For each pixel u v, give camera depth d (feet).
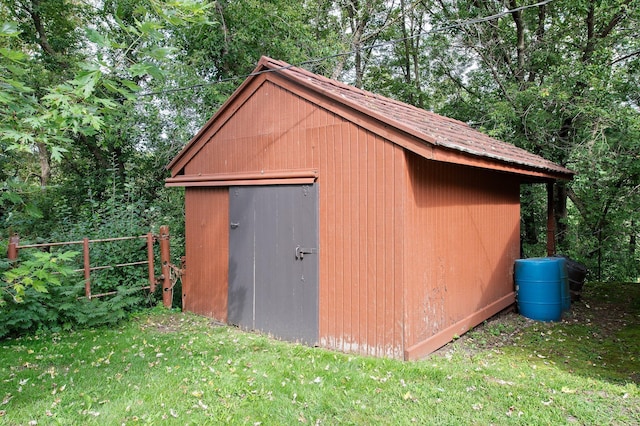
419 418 10.07
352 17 50.44
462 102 43.21
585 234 36.52
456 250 17.84
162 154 36.60
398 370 13.01
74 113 9.23
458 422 9.86
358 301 15.14
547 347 16.62
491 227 21.54
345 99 15.03
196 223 22.04
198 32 37.78
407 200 14.24
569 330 18.97
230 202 19.97
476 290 19.63
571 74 31.19
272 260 17.94
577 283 24.99
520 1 36.11
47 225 36.04
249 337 17.75
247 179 18.81
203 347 16.16
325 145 16.03
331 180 15.87
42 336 17.34
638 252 38.32
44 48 43.37
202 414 10.38
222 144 20.43
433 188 16.07
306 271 16.69
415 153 14.44
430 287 15.75
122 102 32.60
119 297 19.99
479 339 17.52
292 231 17.17
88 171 45.62
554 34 36.81
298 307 16.96
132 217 24.56
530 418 9.93
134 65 9.09
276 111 17.80
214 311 20.97
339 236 15.66
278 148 17.72
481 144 18.80
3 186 10.06
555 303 20.58
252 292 18.85
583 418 9.93
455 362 14.51
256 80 18.45
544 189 39.04
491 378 12.68
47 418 10.25
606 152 27.73
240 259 19.44
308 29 42.55
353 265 15.26
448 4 45.88
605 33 34.68
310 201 16.48
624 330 19.06
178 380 12.44
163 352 15.53
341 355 14.78
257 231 18.61
